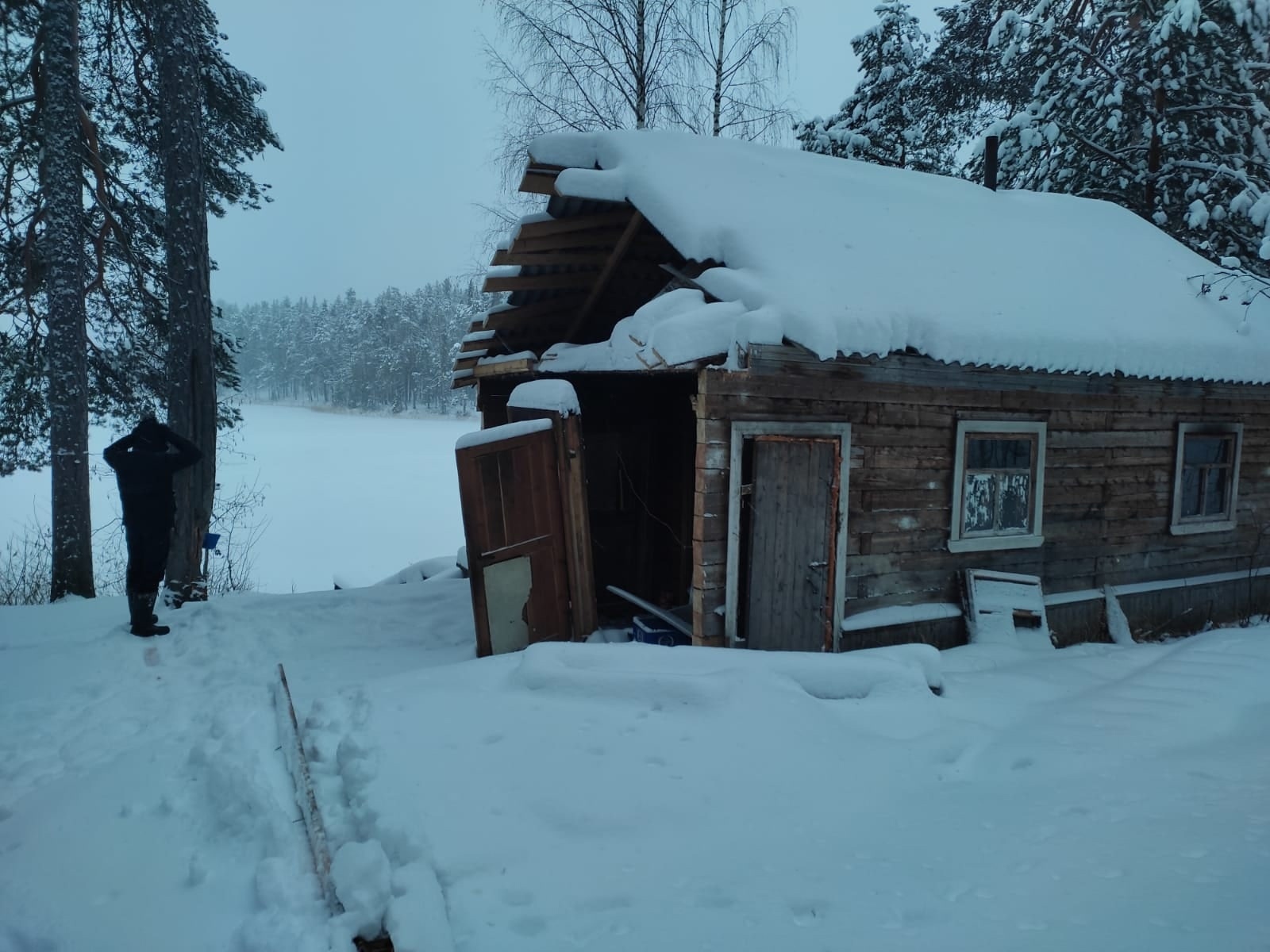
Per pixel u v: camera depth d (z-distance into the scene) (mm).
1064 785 4090
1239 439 8852
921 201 8836
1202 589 8766
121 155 12133
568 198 6961
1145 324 7742
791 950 2668
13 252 11078
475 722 4531
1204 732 4840
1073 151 14828
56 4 9625
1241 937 2473
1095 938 2580
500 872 3166
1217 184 13328
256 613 7504
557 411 6746
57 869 3299
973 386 7023
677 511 8742
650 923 2854
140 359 12570
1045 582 7707
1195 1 12398
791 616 6414
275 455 44562
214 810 3750
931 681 5648
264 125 13078
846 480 6531
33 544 12172
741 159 7914
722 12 14766
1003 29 14438
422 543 23797
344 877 2965
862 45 20844
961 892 3020
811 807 3850
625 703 4848
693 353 5660
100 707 5348
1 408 11695
